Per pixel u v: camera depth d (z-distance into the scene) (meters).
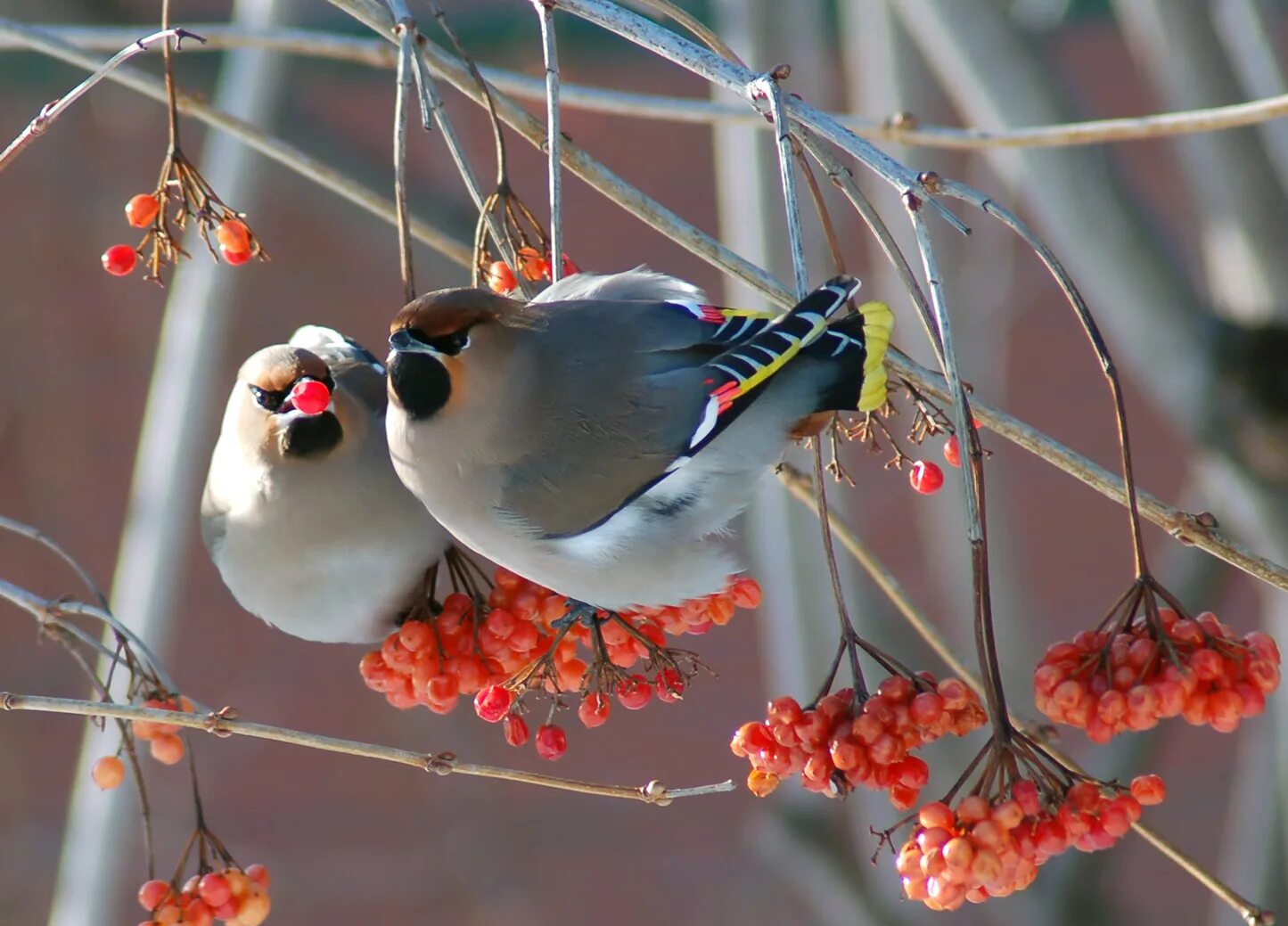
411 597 7.55
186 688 23.59
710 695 24.31
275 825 22.30
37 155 21.83
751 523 14.37
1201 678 5.91
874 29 13.68
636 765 23.31
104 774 6.62
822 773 5.89
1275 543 12.38
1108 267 12.13
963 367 14.47
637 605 6.70
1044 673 6.04
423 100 6.69
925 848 5.56
